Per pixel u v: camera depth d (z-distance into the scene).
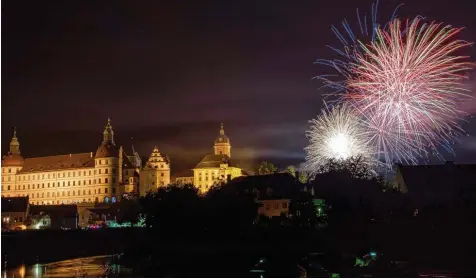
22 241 151.38
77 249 149.38
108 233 151.38
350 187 125.94
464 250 101.62
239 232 127.12
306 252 111.75
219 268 101.62
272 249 115.50
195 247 124.31
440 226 110.88
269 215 162.88
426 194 133.12
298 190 163.62
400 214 122.06
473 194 131.50
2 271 114.25
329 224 121.94
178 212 130.38
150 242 131.62
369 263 97.94
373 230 113.88
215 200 132.62
